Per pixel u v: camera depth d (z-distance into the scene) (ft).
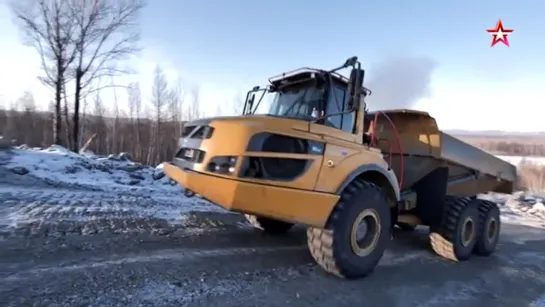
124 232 15.84
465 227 17.52
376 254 13.41
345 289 12.14
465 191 21.36
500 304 12.39
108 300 9.64
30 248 12.91
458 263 17.01
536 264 18.11
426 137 17.61
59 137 61.26
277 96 15.78
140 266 12.16
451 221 17.19
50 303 9.19
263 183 10.89
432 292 12.84
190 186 11.57
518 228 28.68
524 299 13.08
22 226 15.44
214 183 10.95
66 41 60.85
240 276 12.29
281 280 12.32
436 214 17.75
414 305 11.55
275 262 14.02
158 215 19.56
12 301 9.12
